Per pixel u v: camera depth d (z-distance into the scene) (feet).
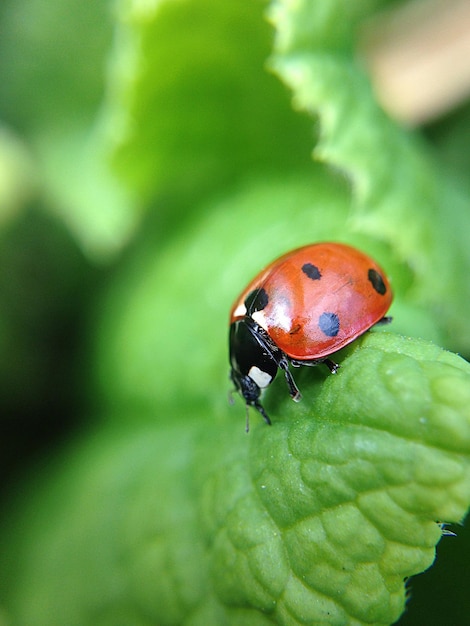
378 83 0.20
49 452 0.20
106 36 0.22
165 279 0.18
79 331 0.21
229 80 0.18
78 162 0.22
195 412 0.16
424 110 0.21
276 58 0.15
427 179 0.16
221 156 0.19
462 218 0.17
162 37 0.17
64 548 0.16
